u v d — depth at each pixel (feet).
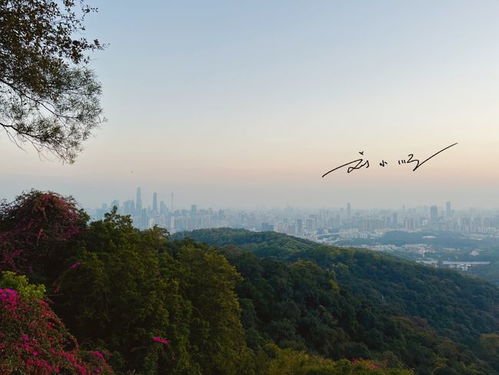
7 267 20.12
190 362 22.20
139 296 20.26
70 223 23.09
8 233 21.04
